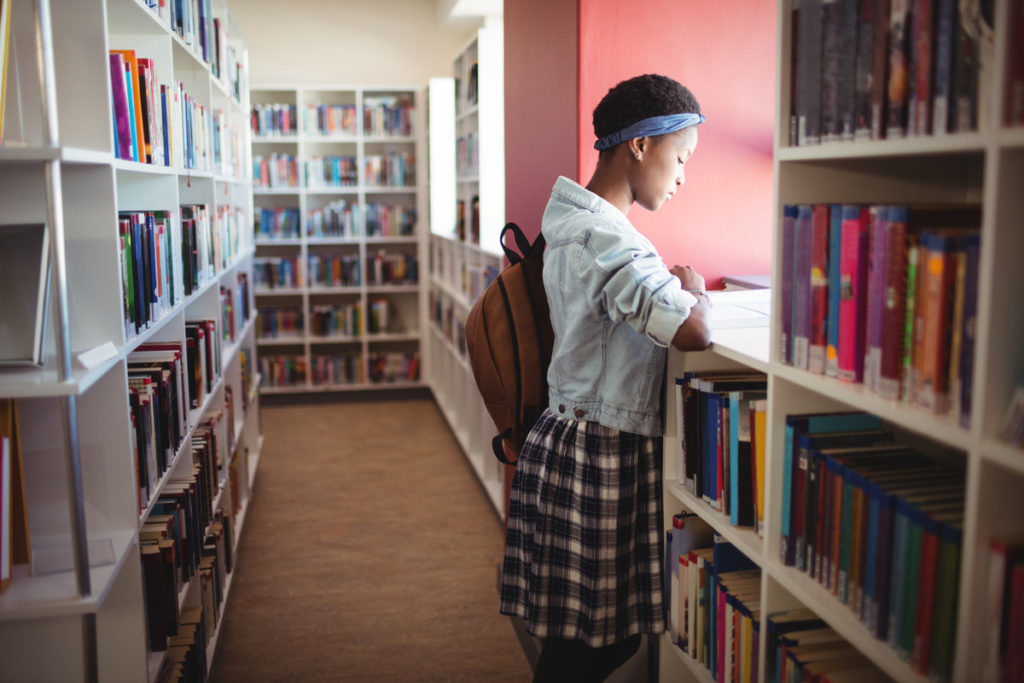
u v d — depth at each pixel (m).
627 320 1.49
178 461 2.42
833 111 1.18
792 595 1.43
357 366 6.34
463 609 3.00
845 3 1.13
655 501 1.66
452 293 4.95
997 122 0.85
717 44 2.26
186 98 2.77
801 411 1.39
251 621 2.91
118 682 1.80
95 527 1.73
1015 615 0.89
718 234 2.33
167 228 2.28
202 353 2.76
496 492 3.91
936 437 0.97
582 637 1.61
